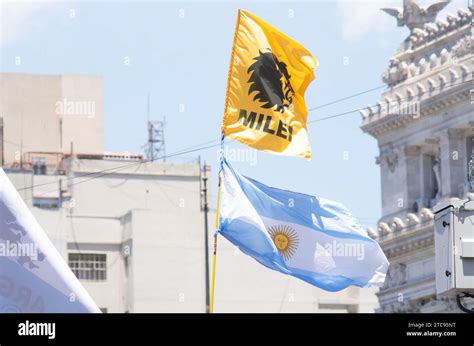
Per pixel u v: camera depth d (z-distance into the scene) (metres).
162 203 157.12
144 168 157.25
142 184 157.50
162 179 157.50
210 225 157.25
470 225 52.34
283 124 63.31
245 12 63.34
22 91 157.62
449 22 120.00
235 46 63.16
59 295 52.44
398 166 125.81
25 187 154.62
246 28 63.31
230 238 62.09
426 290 119.06
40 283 52.34
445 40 120.62
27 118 157.88
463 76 117.44
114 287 156.12
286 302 154.75
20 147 157.75
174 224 155.62
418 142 123.50
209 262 156.00
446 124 120.38
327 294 153.38
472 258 52.16
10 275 52.25
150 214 154.88
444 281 52.88
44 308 52.31
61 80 157.75
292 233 64.06
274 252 62.28
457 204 52.47
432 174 124.75
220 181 62.47
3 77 157.12
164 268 155.12
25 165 157.50
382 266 64.81
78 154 158.38
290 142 63.34
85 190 156.50
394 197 126.25
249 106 63.16
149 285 154.50
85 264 155.62
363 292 153.00
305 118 63.91
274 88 63.31
